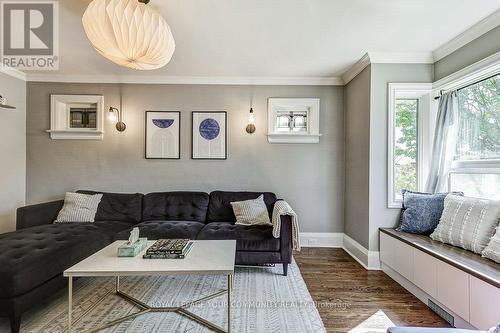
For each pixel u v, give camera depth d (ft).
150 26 5.73
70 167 12.25
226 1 6.73
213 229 9.42
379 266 9.78
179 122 12.34
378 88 9.86
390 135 9.80
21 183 11.91
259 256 9.01
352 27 8.00
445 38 8.59
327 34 8.43
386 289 8.16
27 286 6.00
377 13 7.27
